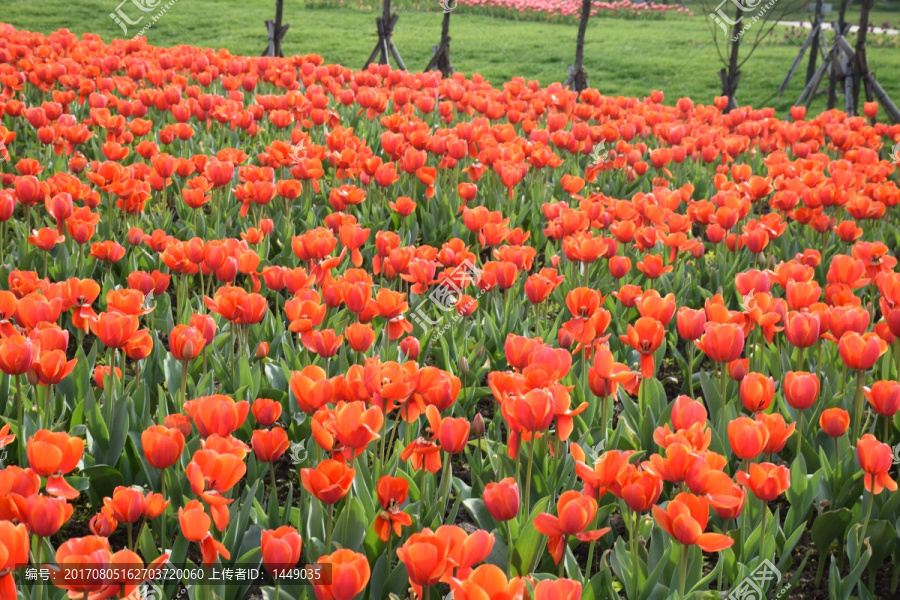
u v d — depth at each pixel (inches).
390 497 95.0
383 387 102.9
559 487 128.0
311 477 88.5
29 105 362.0
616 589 103.7
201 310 175.0
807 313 141.9
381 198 253.4
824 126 354.0
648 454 136.6
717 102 390.9
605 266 213.3
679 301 199.6
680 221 194.7
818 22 521.0
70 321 185.9
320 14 969.5
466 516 138.2
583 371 145.3
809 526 135.5
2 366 109.2
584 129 291.4
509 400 101.5
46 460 88.8
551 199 265.1
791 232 256.7
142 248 215.5
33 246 201.9
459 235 241.4
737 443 100.7
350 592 75.6
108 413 129.8
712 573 99.7
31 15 888.9
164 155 223.3
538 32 944.9
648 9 1079.0
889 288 144.1
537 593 70.6
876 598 121.6
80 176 272.8
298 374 104.8
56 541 124.0
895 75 738.8
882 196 228.1
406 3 1013.2
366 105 329.1
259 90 422.6
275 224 233.1
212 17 917.2
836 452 123.6
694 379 174.7
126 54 452.4
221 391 147.0
